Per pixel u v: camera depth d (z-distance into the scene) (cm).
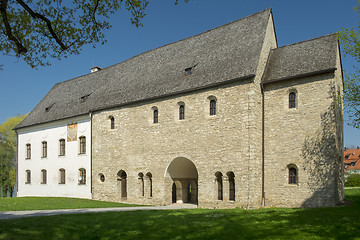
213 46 2644
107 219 1524
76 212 1888
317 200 1908
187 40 2944
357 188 3114
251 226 1322
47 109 3875
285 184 2041
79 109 3319
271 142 2122
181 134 2417
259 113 2152
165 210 1916
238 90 2164
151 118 2650
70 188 3297
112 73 3466
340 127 2161
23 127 3975
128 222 1452
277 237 1146
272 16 2492
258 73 2177
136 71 3138
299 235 1162
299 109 2044
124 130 2820
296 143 2028
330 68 1939
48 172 3600
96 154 3044
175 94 2475
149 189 2608
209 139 2259
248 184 2036
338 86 2166
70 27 1435
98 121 3067
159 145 2545
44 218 1558
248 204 2012
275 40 2562
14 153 5544
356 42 1925
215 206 2173
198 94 2356
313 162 1950
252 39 2386
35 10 1327
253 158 2047
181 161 2494
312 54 2144
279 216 1512
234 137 2141
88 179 3106
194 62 2638
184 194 2697
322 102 1962
